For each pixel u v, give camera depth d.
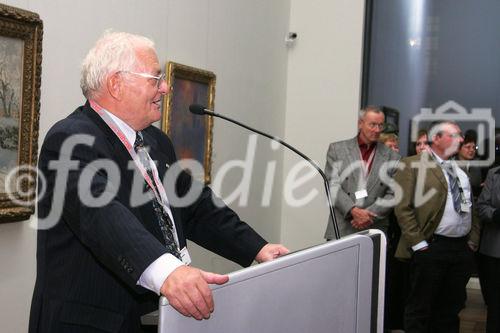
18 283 2.79
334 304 1.04
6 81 2.63
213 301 0.88
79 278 1.41
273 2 5.94
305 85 6.38
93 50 1.60
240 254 1.65
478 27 6.05
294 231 6.38
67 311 1.40
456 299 4.25
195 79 4.35
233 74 5.13
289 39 6.35
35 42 2.76
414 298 4.21
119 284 1.41
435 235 4.15
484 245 4.43
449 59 6.13
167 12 4.05
